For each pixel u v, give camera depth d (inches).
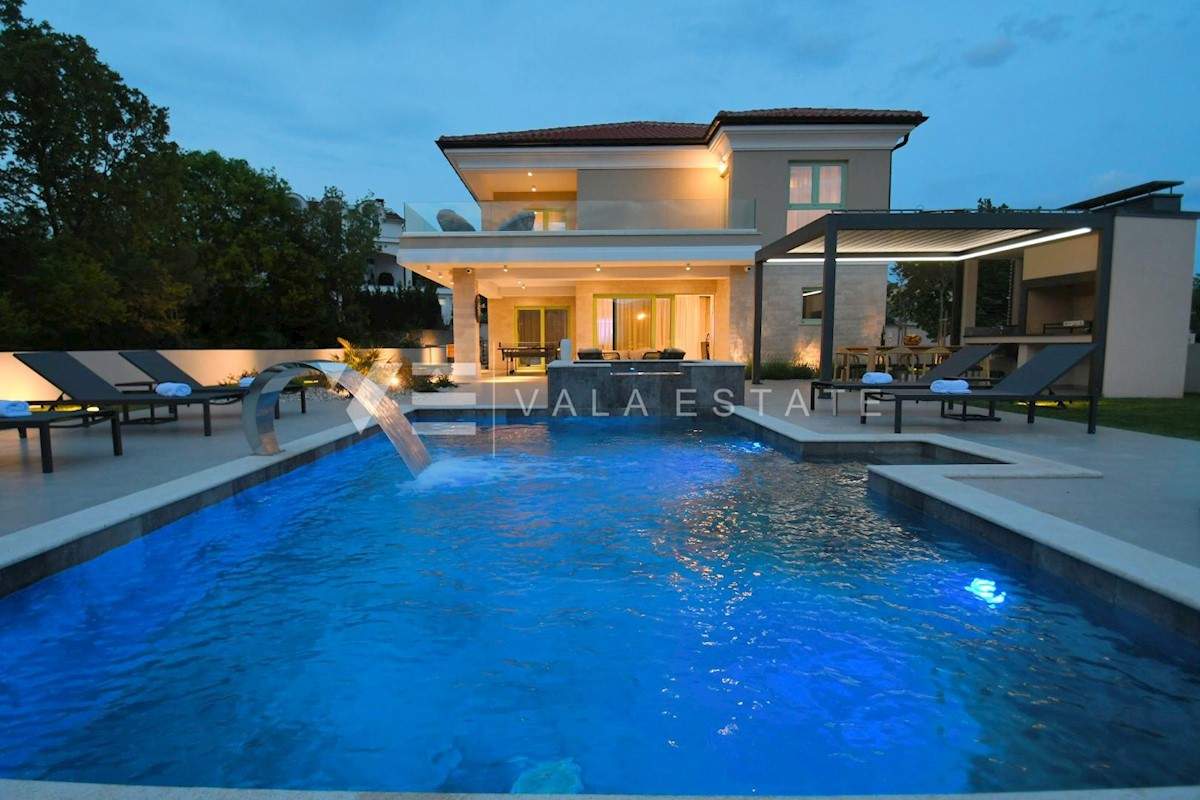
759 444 317.1
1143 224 474.0
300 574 147.6
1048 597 130.3
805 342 689.6
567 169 722.2
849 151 669.9
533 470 256.7
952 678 101.7
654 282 722.2
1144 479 191.2
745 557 156.0
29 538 135.3
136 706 95.8
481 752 85.1
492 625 121.6
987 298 1187.9
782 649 111.6
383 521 187.9
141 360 360.5
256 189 903.7
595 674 104.3
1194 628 100.0
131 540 155.3
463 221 613.0
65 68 487.8
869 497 211.0
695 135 735.7
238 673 105.3
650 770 81.1
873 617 123.2
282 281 911.7
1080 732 87.4
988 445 257.0
